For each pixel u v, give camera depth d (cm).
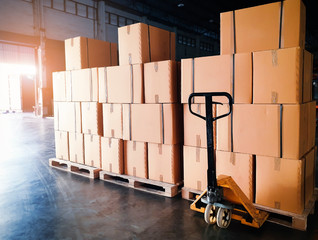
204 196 254
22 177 404
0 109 1962
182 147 340
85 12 1533
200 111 293
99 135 396
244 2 1512
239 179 271
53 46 1427
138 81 338
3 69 1410
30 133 877
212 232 236
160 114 323
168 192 317
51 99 1489
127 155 366
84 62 425
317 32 2117
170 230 241
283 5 247
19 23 1291
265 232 234
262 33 260
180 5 1524
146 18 1808
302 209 247
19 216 274
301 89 245
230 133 272
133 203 302
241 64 261
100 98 384
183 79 299
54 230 245
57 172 430
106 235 234
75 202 308
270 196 254
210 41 2559
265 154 253
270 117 248
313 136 296
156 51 370
